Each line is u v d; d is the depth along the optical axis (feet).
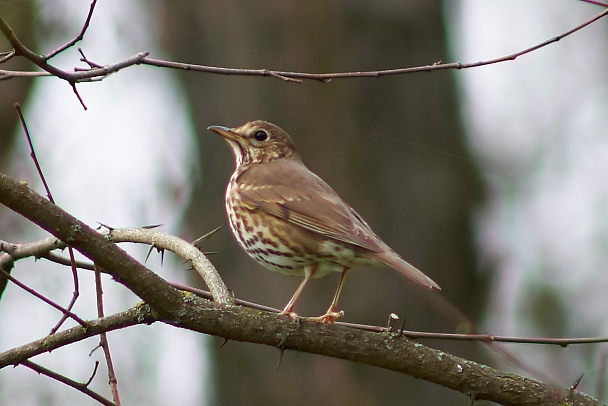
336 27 44.57
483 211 47.52
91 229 23.09
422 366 24.70
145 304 24.06
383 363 24.79
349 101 44.19
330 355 24.85
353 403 42.57
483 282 46.60
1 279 29.48
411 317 42.83
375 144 44.16
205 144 47.52
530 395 24.53
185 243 28.58
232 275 45.65
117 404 24.29
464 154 46.32
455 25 49.21
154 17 50.29
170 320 24.13
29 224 50.19
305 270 31.55
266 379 44.37
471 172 46.50
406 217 43.88
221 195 47.47
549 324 52.95
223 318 24.34
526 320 53.36
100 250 22.97
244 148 36.35
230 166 47.29
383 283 42.83
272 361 44.52
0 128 51.24
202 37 47.09
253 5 45.37
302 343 24.62
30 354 24.13
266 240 32.04
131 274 23.34
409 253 43.70
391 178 43.96
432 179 44.50
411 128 44.68
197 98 47.24
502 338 26.63
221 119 46.44
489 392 24.61
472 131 50.67
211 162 47.60
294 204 31.71
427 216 44.16
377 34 44.68
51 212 22.48
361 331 24.98
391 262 28.58
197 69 24.73
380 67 44.52
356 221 31.14
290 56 44.65
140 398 48.11
